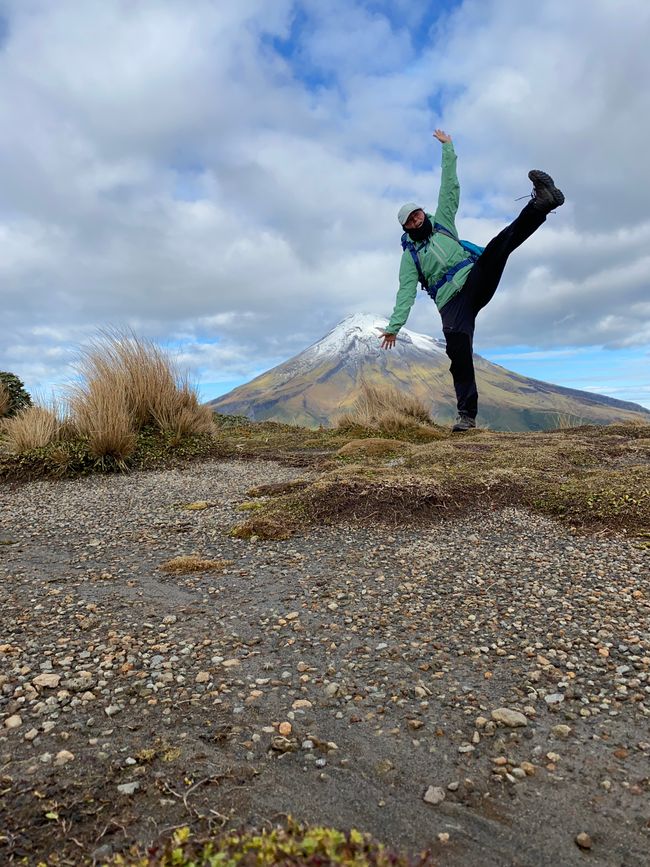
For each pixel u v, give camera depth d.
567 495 4.74
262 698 2.10
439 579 3.33
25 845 1.37
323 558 3.76
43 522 4.88
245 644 2.56
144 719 1.96
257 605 3.01
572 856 1.37
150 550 4.04
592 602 2.92
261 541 4.17
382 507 4.67
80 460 7.02
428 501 4.77
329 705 2.06
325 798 1.57
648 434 8.50
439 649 2.49
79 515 5.11
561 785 1.62
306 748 1.80
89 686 2.19
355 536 4.21
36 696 2.11
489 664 2.35
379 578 3.37
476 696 2.11
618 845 1.40
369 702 2.08
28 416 8.07
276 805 1.53
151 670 2.32
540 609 2.86
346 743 1.83
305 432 10.52
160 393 8.79
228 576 3.47
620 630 2.60
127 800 1.54
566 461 6.45
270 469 7.21
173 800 1.54
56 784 1.61
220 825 1.44
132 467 7.33
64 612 2.93
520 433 9.34
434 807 1.54
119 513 5.16
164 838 1.39
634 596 2.97
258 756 1.75
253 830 1.38
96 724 1.93
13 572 3.59
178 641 2.59
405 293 8.32
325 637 2.62
